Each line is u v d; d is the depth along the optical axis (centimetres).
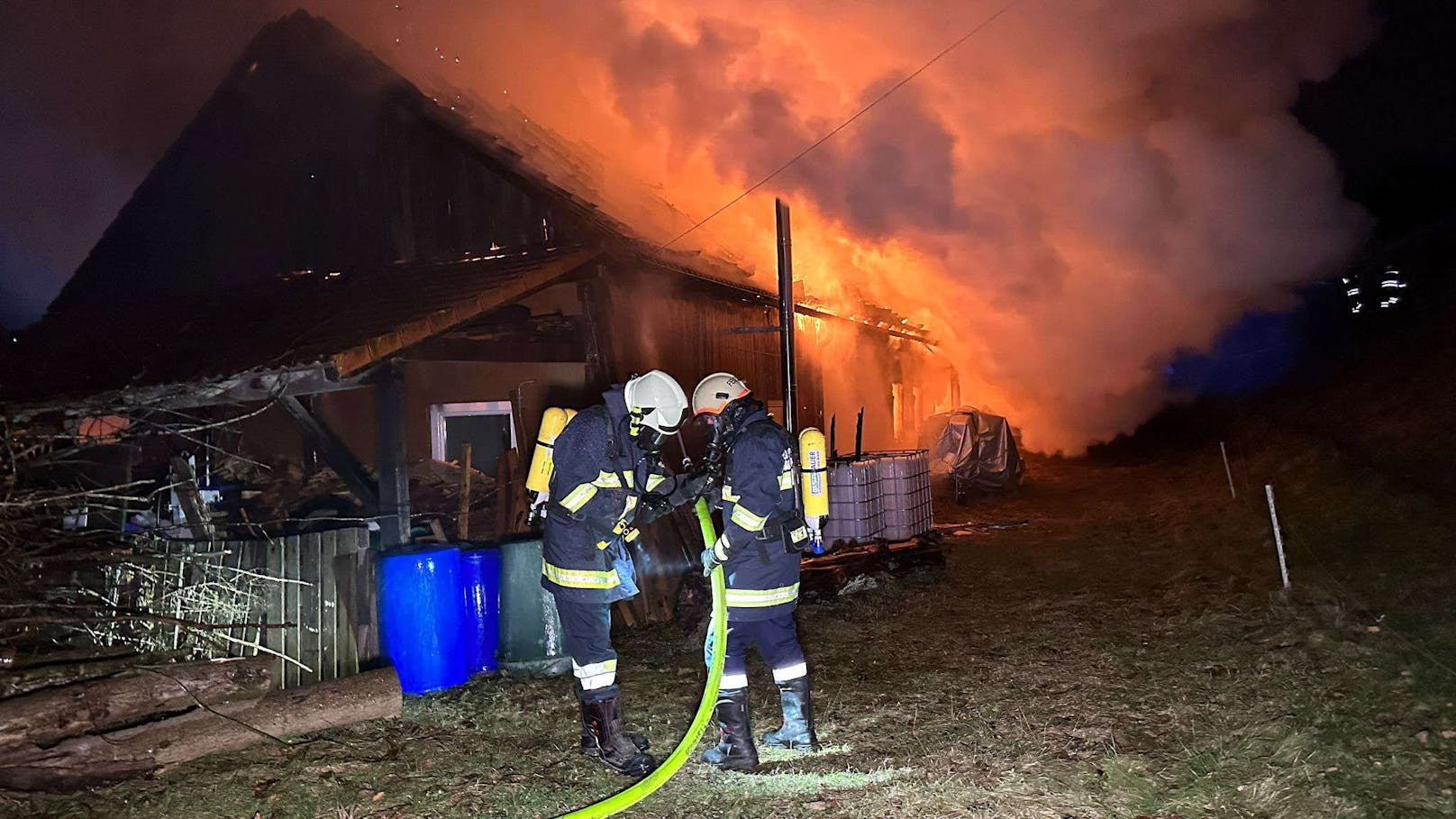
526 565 659
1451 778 381
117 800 427
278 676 570
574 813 402
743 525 429
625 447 438
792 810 406
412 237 1220
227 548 593
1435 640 544
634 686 616
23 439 551
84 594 541
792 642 470
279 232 1294
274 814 414
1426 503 870
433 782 452
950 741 484
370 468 1072
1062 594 859
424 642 612
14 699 439
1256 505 1159
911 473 1146
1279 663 567
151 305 1169
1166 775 421
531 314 1124
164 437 919
